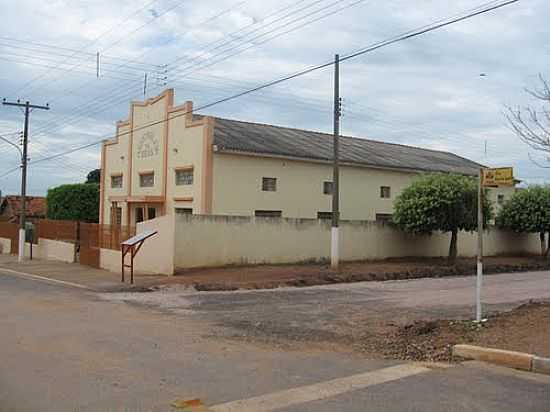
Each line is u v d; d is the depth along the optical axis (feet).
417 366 27.20
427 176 94.84
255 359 28.48
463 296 55.98
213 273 71.20
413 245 100.58
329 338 34.45
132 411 19.79
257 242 80.23
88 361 27.27
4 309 45.55
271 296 56.24
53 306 47.93
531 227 110.83
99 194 131.34
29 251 111.04
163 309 47.16
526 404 21.25
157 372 25.29
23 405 20.29
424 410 20.38
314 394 22.24
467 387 23.48
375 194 112.88
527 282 74.08
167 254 72.33
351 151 117.08
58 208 135.03
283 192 98.22
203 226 74.84
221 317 42.78
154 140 103.86
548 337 29.40
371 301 52.01
